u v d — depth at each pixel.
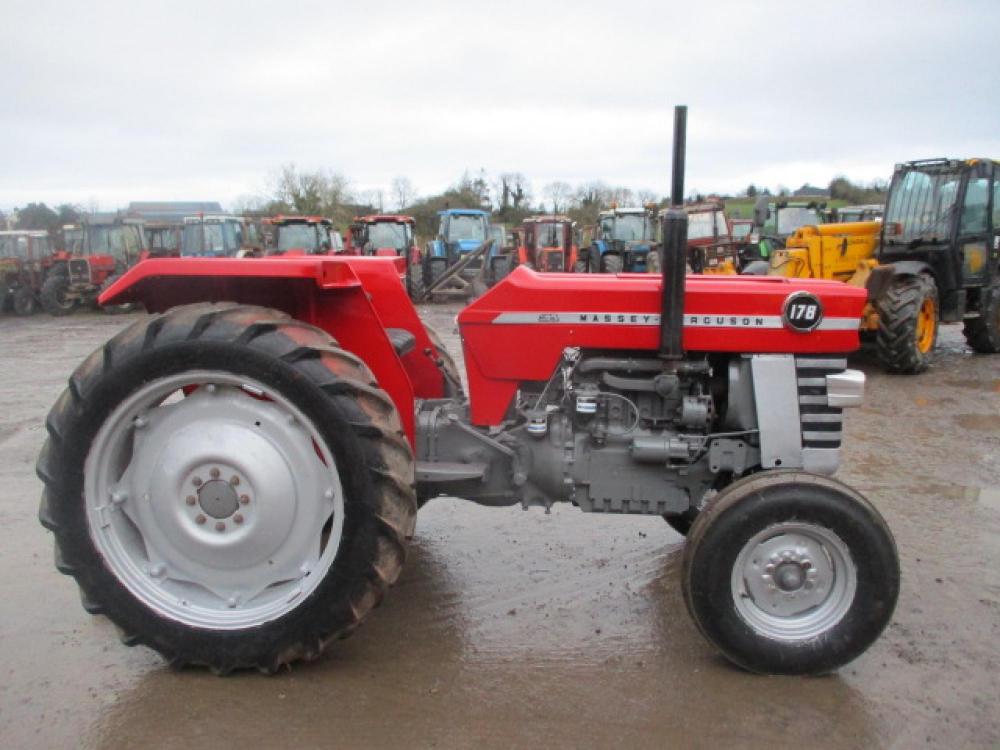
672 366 3.03
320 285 2.70
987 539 3.96
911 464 5.25
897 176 9.70
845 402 3.04
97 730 2.43
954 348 10.79
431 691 2.63
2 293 17.64
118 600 2.67
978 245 9.58
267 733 2.41
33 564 3.65
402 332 3.53
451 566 3.65
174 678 2.71
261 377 2.53
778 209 19.73
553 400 3.19
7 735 2.41
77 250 18.84
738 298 3.00
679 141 2.78
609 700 2.59
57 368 9.54
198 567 2.73
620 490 3.12
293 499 2.65
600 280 3.12
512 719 2.48
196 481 2.67
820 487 2.63
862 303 3.01
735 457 3.06
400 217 20.25
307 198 37.47
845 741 2.39
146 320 2.64
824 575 2.71
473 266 18.70
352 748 2.34
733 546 2.64
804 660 2.68
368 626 3.08
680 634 3.03
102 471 2.67
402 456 2.62
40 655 2.86
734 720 2.48
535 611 3.21
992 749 2.36
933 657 2.85
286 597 2.68
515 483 3.12
